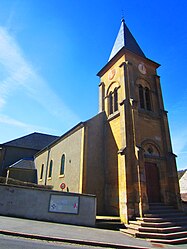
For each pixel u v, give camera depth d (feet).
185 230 37.19
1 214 38.34
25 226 30.25
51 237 25.55
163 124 56.08
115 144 52.85
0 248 19.40
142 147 49.62
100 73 70.49
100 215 47.91
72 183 54.49
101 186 52.34
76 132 59.93
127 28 71.82
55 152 74.79
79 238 27.02
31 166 97.45
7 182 51.42
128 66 57.31
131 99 52.13
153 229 34.94
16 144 117.60
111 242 27.32
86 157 52.47
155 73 65.41
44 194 40.52
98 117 60.29
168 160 51.55
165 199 48.03
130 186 43.57
